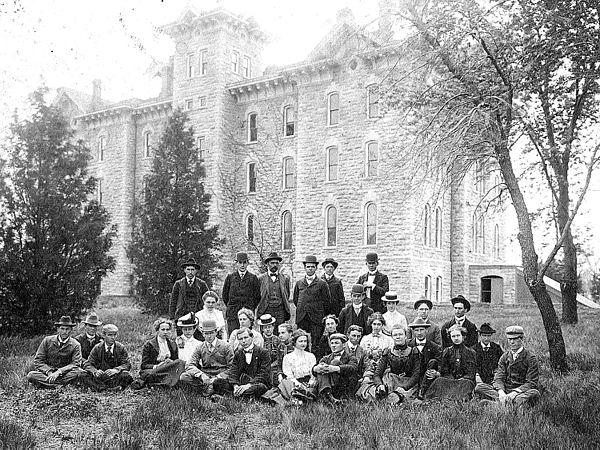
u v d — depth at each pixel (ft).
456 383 35.40
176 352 39.65
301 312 43.04
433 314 80.12
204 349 38.29
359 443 26.61
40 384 38.01
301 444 26.21
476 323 68.28
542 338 56.80
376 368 36.22
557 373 43.11
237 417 31.71
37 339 60.39
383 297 41.81
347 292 118.32
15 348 54.65
